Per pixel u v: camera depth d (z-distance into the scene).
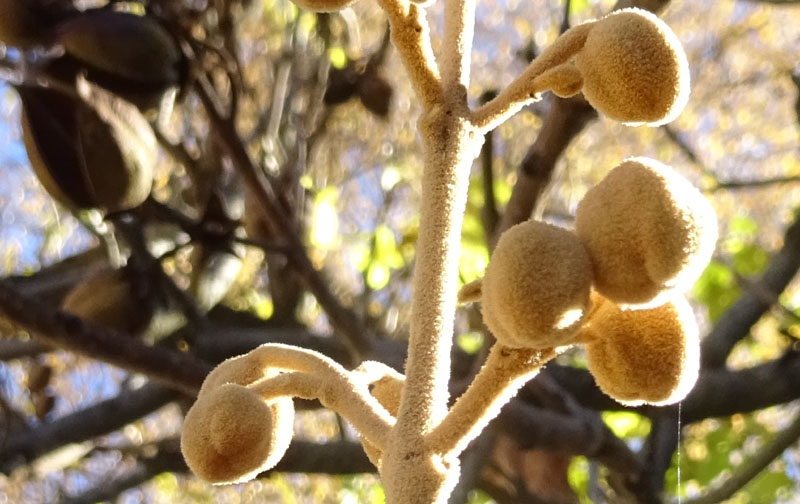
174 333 0.42
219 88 0.45
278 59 0.55
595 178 0.96
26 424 0.44
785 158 1.09
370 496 0.67
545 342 0.17
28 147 0.35
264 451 0.19
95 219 0.38
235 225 0.38
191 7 0.39
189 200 0.52
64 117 0.34
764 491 0.56
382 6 0.18
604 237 0.17
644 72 0.18
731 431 0.55
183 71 0.37
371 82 0.53
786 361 0.45
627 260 0.17
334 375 0.19
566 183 0.88
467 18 0.19
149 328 0.39
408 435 0.18
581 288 0.17
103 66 0.35
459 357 0.45
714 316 0.57
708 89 1.14
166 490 0.85
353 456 0.47
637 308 0.17
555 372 0.47
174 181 0.54
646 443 0.44
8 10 0.34
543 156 0.32
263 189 0.39
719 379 0.45
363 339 0.40
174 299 0.41
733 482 0.48
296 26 0.52
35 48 0.35
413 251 0.63
